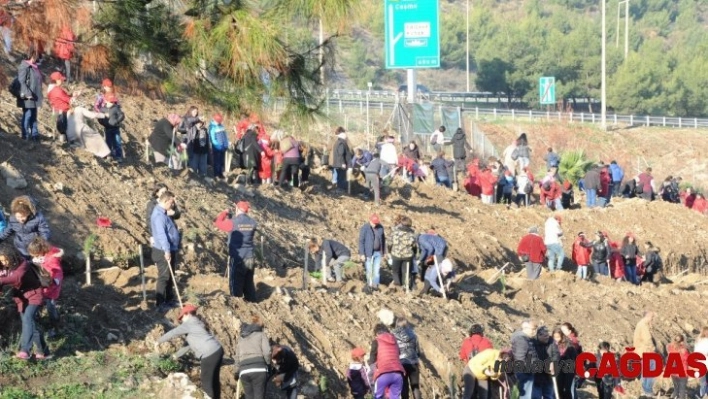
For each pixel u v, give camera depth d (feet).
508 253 148.97
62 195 99.40
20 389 64.90
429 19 187.21
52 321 73.20
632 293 135.44
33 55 67.51
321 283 101.55
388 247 110.52
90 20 66.23
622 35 598.34
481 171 170.50
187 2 65.51
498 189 171.53
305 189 142.51
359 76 444.55
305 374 79.97
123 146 130.72
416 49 187.73
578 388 104.68
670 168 336.70
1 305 72.74
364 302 96.37
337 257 103.60
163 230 78.95
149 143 126.11
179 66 66.23
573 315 122.21
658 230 179.42
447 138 208.03
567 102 467.11
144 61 67.51
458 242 140.56
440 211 154.51
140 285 87.92
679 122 367.66
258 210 124.77
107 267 92.27
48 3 63.16
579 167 207.10
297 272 105.09
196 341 68.95
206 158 126.62
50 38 64.59
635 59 455.63
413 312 98.73
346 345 87.35
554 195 174.50
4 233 71.10
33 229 71.51
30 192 97.25
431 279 108.99
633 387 110.22
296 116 66.85
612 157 331.77
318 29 65.92
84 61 66.33
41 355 68.28
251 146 134.41
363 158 155.22
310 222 130.52
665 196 203.72
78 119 112.78
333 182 149.38
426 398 86.69
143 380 69.26
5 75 70.03
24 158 103.14
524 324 83.46
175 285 78.84
